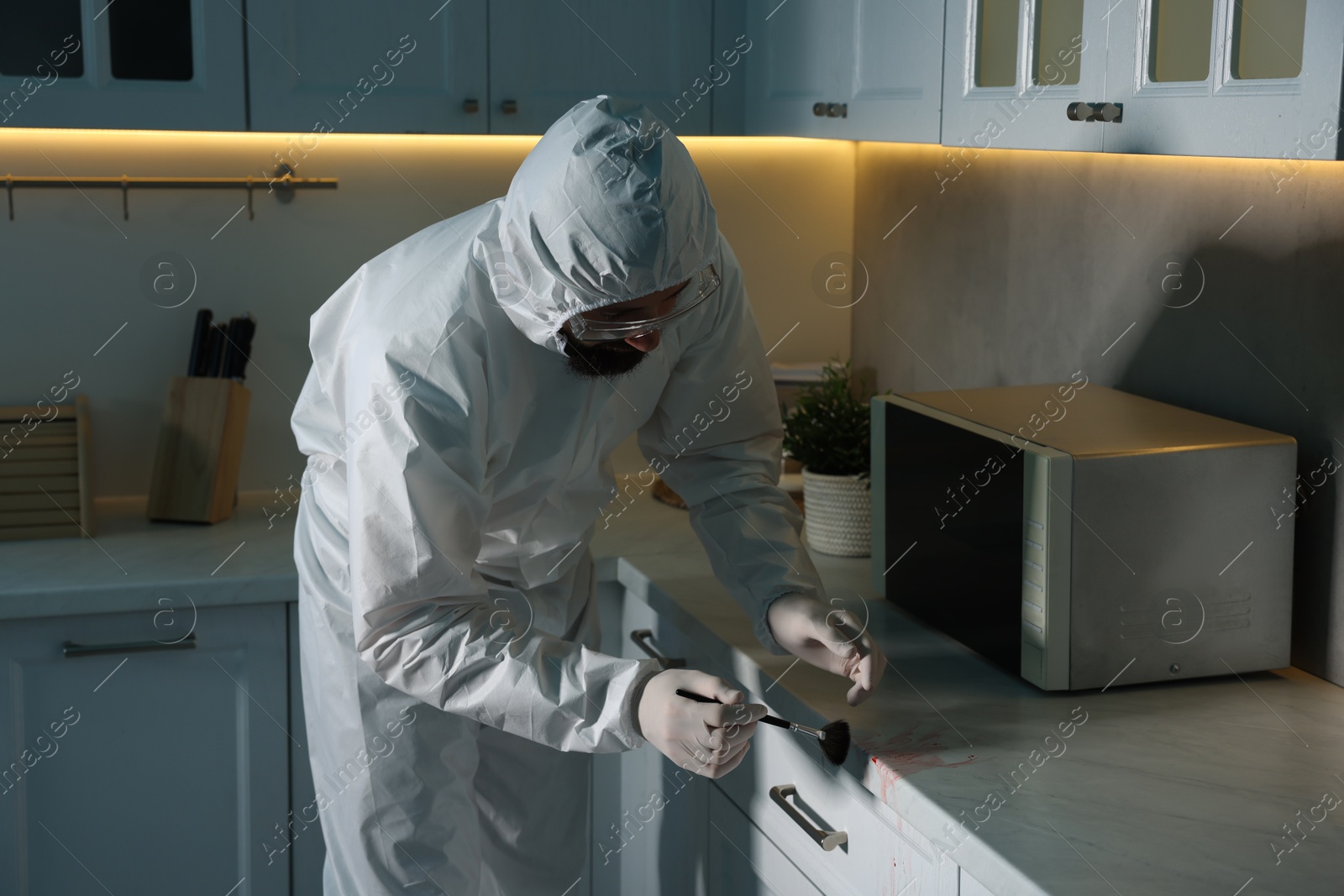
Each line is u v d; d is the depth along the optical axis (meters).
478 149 2.20
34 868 1.74
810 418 1.91
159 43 1.82
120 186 2.05
